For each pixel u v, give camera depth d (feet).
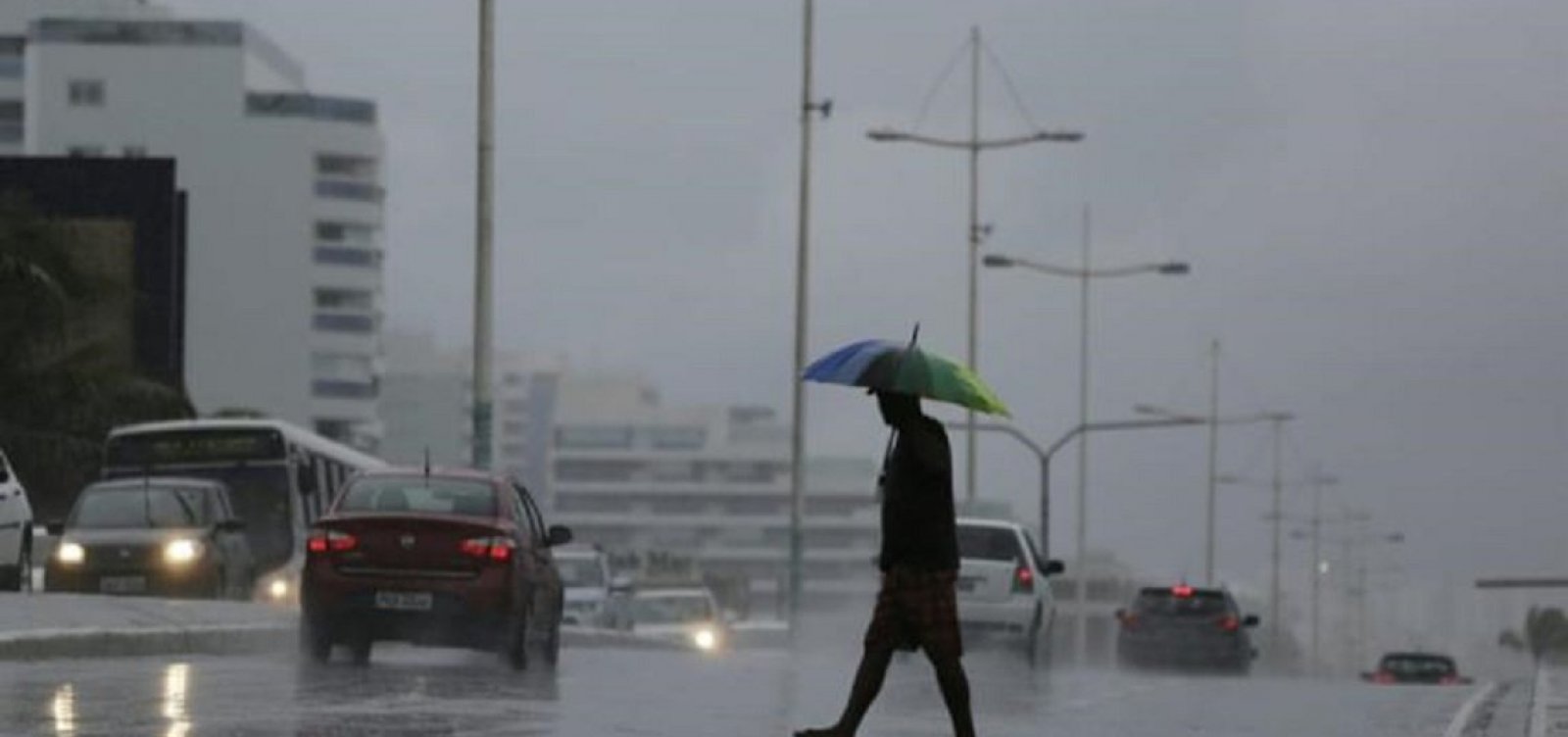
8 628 164.35
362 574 172.45
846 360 99.45
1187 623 315.58
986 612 261.85
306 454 323.16
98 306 458.91
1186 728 136.15
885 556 100.12
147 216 477.77
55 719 111.34
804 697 152.15
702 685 162.71
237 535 278.67
